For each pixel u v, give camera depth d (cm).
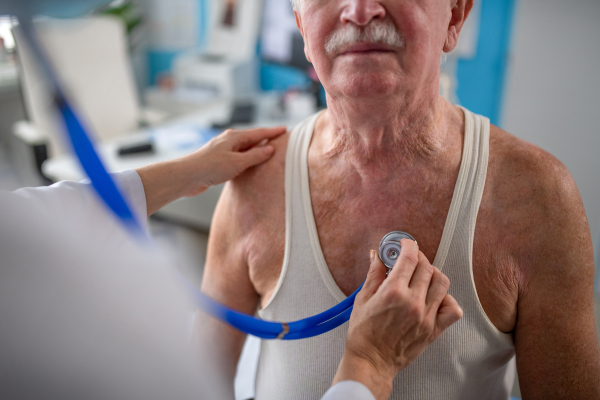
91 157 44
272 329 59
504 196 59
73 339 42
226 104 272
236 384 95
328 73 56
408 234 60
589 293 58
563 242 57
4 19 38
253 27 333
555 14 182
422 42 52
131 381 45
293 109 252
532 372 60
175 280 50
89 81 258
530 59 193
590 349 58
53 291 42
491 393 70
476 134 63
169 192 72
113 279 45
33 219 44
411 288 51
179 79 349
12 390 41
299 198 69
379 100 55
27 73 233
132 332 45
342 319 60
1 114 353
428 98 59
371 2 49
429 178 62
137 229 47
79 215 55
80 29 254
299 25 63
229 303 79
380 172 64
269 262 72
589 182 191
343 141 65
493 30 201
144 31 425
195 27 396
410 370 62
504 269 59
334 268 66
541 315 59
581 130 190
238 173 75
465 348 61
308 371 67
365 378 50
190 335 83
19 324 40
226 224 77
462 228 59
